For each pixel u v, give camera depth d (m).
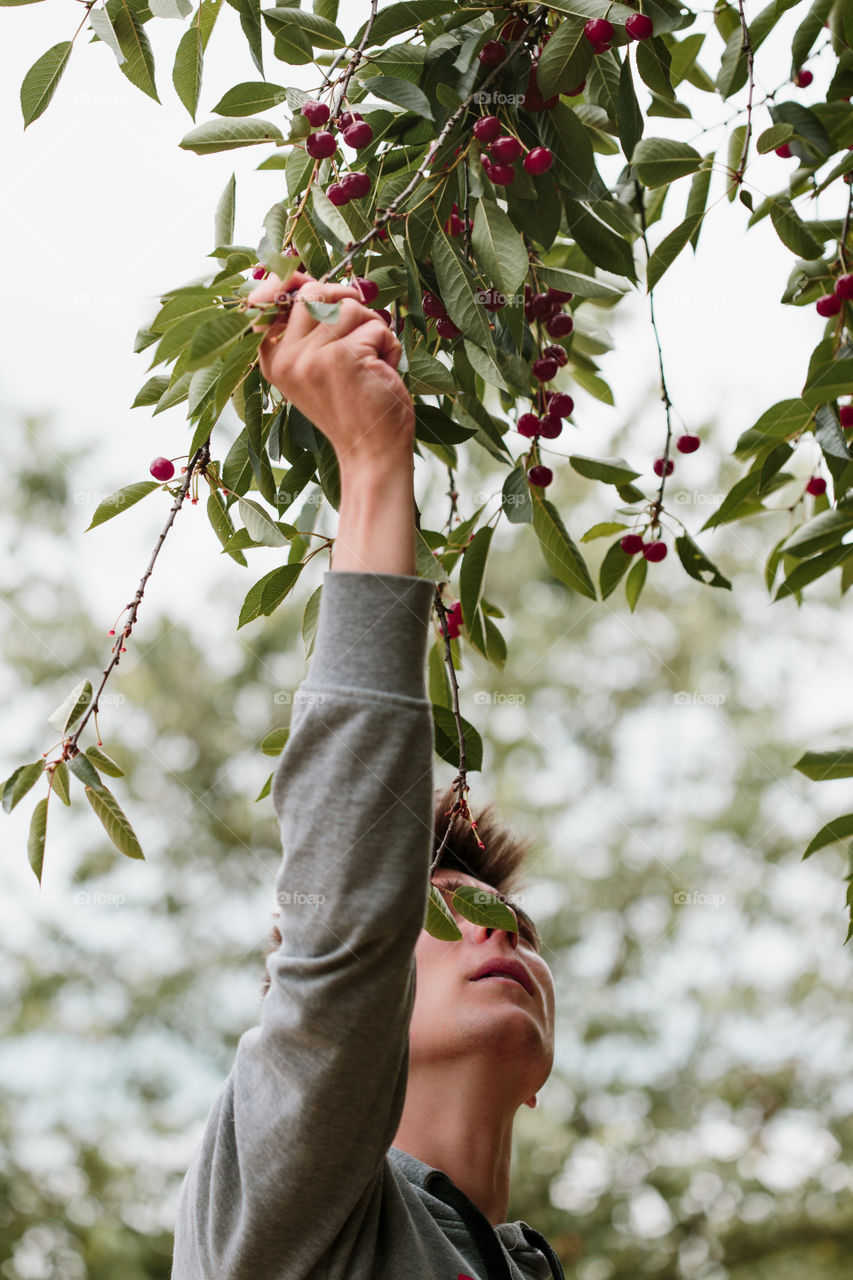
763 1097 5.78
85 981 5.45
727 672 5.50
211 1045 5.50
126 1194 5.16
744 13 1.37
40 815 1.21
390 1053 0.89
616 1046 5.55
